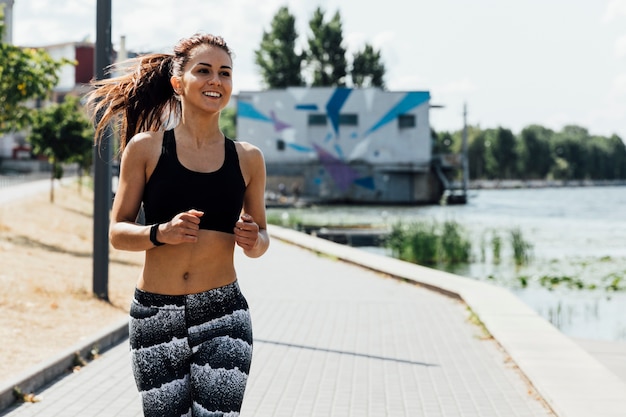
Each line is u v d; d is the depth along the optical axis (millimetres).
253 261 18172
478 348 8562
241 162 3355
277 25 93188
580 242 31984
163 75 3643
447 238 25703
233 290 3320
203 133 3299
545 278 19203
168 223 3049
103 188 10328
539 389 6586
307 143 73562
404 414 6051
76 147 31891
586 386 6492
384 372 7441
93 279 10406
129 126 3713
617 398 6121
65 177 61062
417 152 73188
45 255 14531
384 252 28938
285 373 7367
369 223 40781
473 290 12445
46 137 31500
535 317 9914
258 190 3432
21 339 7879
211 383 3186
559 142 181250
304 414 6031
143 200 3297
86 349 7641
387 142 73312
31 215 23266
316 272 16031
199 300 3234
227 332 3262
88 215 29672
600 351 9164
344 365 7719
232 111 95812
